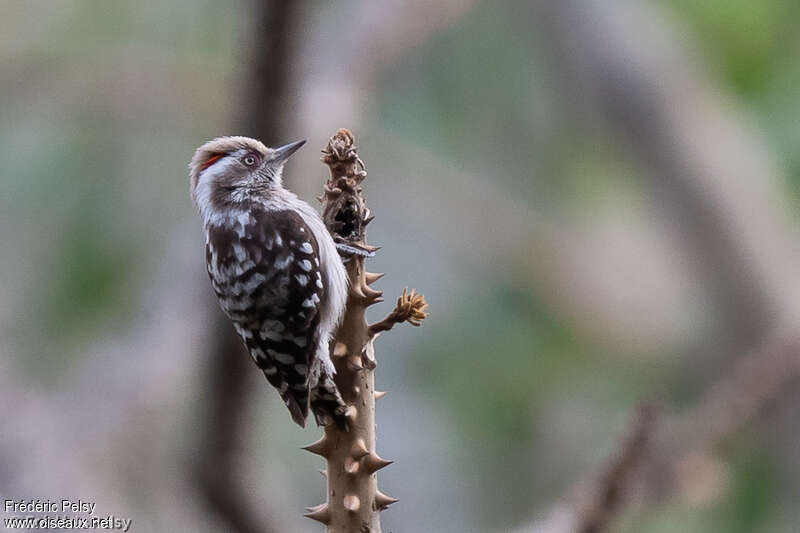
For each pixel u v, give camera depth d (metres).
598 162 14.34
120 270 12.35
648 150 13.32
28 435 8.74
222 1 13.12
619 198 14.41
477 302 14.16
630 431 6.69
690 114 13.25
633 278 14.02
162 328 10.60
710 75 13.48
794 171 13.10
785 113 13.25
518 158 14.38
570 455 13.59
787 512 11.23
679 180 13.02
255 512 9.91
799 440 10.58
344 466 5.59
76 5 12.94
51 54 12.68
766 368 9.84
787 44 13.51
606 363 13.95
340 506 5.59
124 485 9.81
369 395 5.63
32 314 12.02
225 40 13.10
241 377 8.89
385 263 14.25
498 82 14.01
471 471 13.71
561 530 6.80
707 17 13.54
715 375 13.21
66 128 12.65
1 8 12.67
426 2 12.73
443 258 14.34
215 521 10.01
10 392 9.26
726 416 9.73
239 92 8.88
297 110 8.98
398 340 13.96
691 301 13.38
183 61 12.77
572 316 14.11
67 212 12.43
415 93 13.98
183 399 9.88
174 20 13.08
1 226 12.26
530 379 13.82
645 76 13.25
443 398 13.88
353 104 12.13
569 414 13.77
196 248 10.76
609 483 6.69
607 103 13.45
